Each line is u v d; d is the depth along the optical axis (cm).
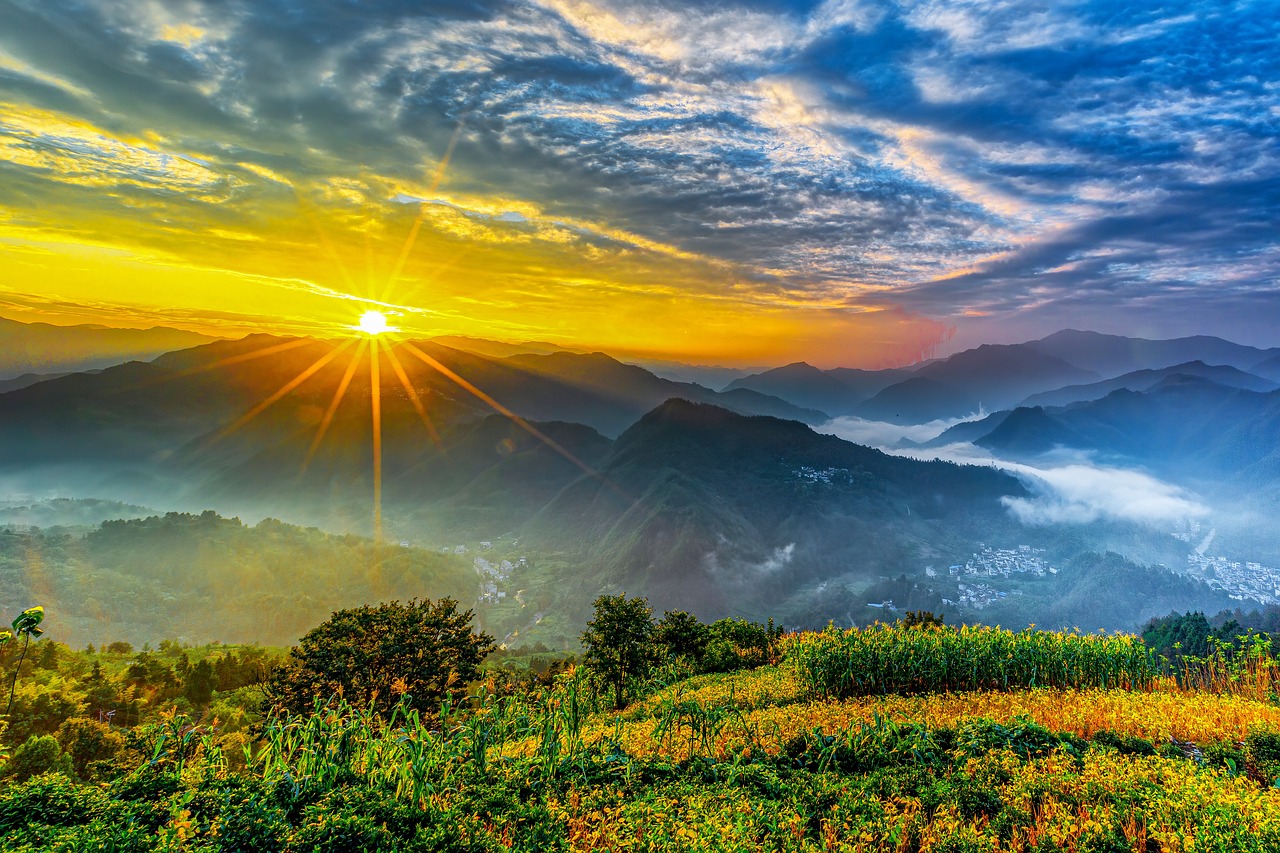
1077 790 1115
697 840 965
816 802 1155
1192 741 1409
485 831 985
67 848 842
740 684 2534
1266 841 884
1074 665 2064
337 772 1141
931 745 1399
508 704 1641
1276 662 1922
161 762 1154
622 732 1738
